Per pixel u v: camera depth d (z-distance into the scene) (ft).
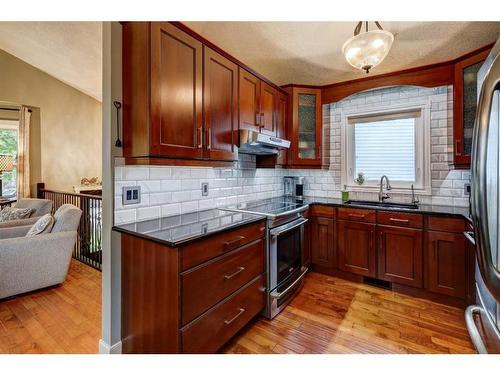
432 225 7.67
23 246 8.00
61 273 8.77
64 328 6.50
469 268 6.99
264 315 6.88
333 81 10.02
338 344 5.84
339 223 9.31
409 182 9.75
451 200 8.88
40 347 5.77
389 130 10.15
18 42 12.93
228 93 6.77
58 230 8.98
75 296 8.23
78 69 13.89
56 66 14.48
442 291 7.51
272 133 9.01
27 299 8.00
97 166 18.70
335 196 11.19
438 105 9.05
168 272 4.40
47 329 6.46
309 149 10.53
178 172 6.82
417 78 8.66
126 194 5.56
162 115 4.99
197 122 5.74
